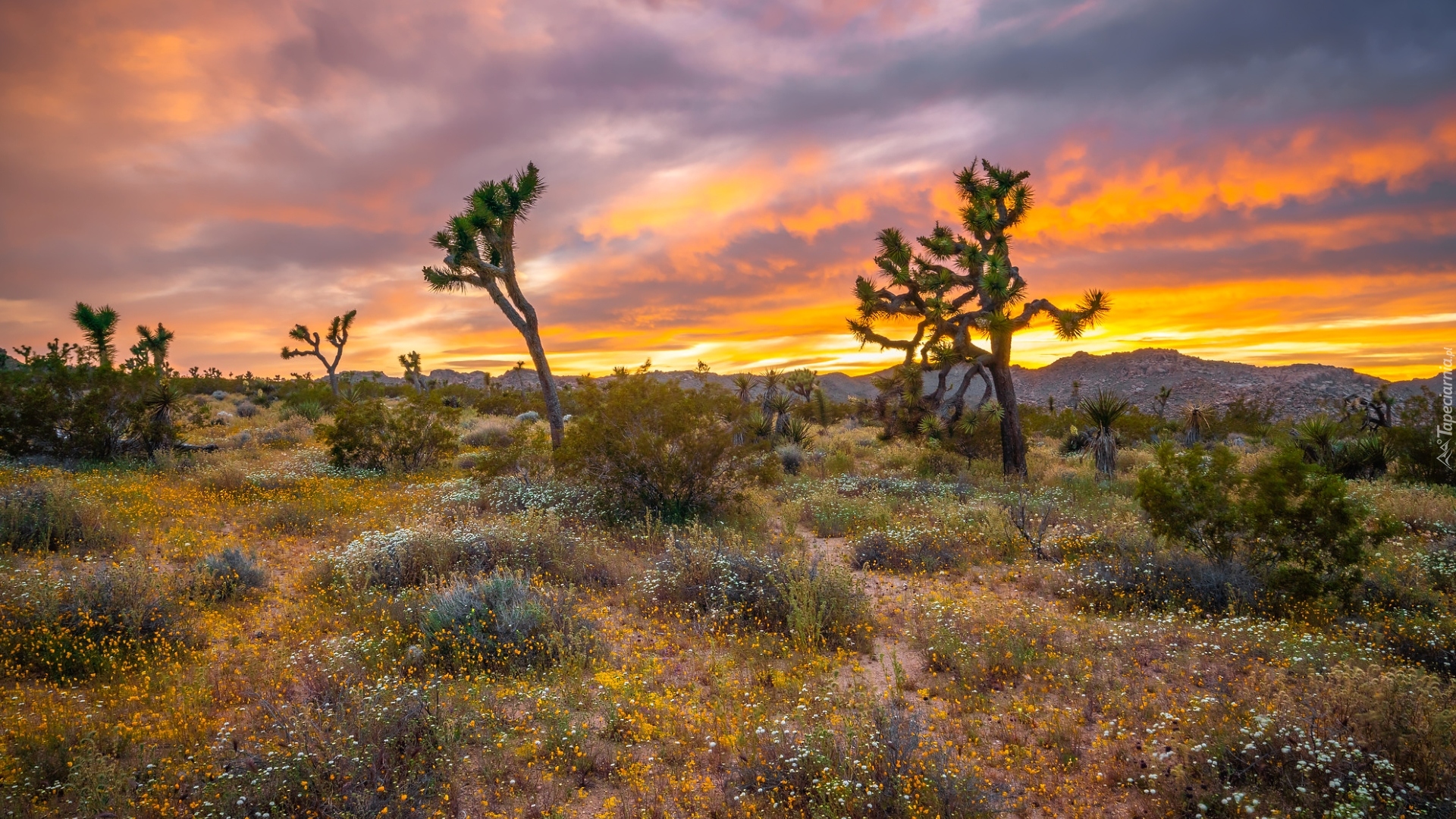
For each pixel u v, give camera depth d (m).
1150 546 10.24
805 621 7.32
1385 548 10.71
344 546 10.63
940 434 23.62
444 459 22.05
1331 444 21.06
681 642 7.41
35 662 6.14
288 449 24.38
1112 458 20.81
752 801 4.31
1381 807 4.15
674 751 5.03
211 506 13.28
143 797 4.18
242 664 6.39
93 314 34.22
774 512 15.16
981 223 20.67
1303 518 8.51
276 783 4.25
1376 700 4.98
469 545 9.98
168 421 20.61
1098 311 18.78
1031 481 19.50
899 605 8.70
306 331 50.66
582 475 14.16
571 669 6.37
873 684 6.38
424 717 5.02
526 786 4.55
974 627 7.59
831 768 4.56
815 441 30.20
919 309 22.44
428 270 18.98
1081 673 6.40
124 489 13.66
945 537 11.88
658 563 9.65
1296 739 4.80
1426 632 7.11
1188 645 7.14
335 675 6.03
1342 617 7.83
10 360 23.55
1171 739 5.04
